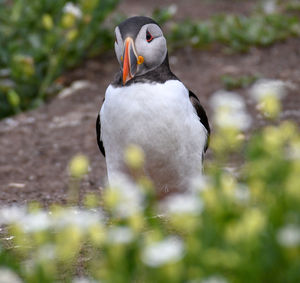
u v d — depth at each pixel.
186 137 8.07
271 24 19.23
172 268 4.55
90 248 6.91
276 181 5.12
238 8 23.17
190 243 4.86
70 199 10.15
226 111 5.26
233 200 5.04
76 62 17.36
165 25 20.52
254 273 4.65
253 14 21.42
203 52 17.95
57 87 16.28
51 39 15.84
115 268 4.80
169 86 7.98
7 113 16.03
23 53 16.19
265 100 5.34
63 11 16.31
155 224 5.74
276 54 17.66
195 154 8.34
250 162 5.34
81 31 16.67
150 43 8.04
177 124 7.90
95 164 12.23
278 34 18.61
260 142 5.25
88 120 14.36
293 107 13.83
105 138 8.27
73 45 16.72
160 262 4.26
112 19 18.69
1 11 17.33
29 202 10.14
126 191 5.05
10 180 11.52
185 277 4.70
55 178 11.62
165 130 7.86
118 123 7.91
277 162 5.14
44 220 5.09
